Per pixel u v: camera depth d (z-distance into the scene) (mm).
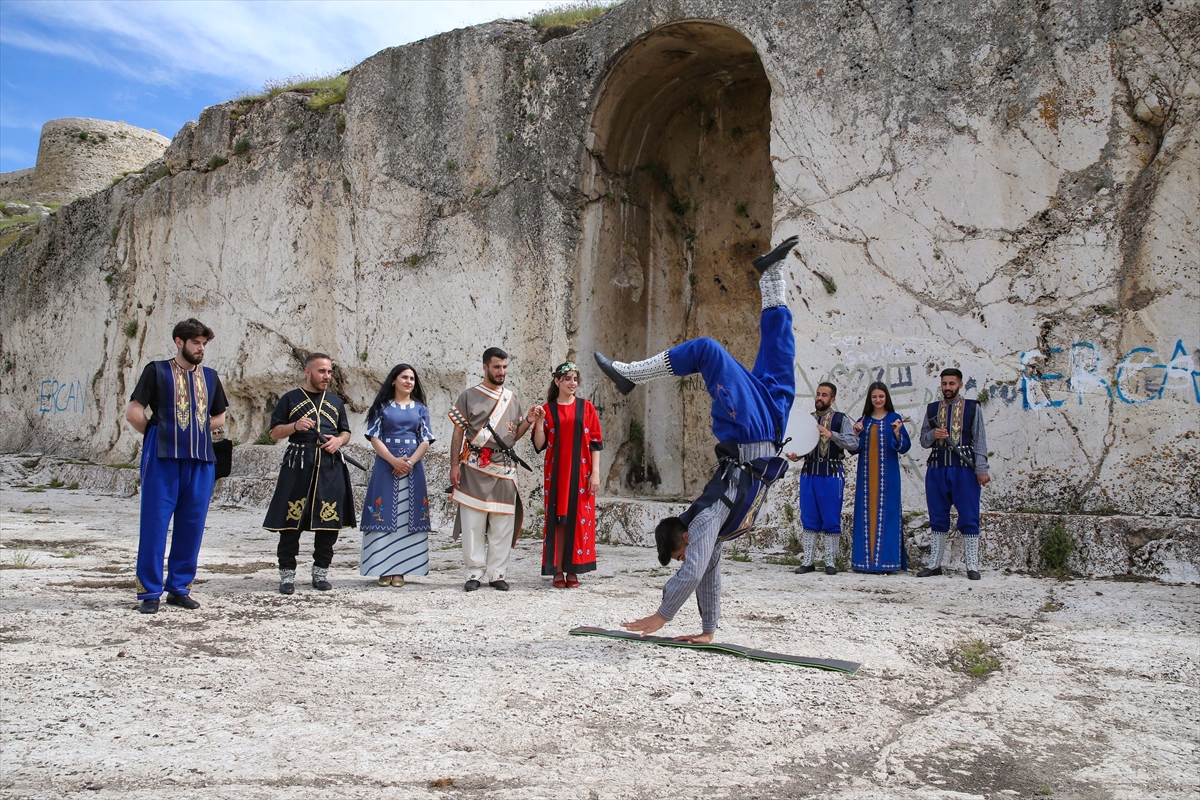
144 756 2869
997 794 2801
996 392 8062
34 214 27281
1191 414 7266
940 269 8414
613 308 11383
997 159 8180
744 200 11742
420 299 12102
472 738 3129
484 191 11516
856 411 8750
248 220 14867
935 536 7453
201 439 5328
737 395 4074
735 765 2963
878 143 8766
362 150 12891
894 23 8711
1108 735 3375
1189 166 7414
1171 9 7492
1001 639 4945
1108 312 7637
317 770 2789
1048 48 7984
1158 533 6996
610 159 11219
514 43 11422
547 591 6469
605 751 3047
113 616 5004
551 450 6723
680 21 9977
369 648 4430
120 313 17688
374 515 6590
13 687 3553
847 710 3576
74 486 16875
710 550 4168
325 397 6309
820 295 9055
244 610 5363
